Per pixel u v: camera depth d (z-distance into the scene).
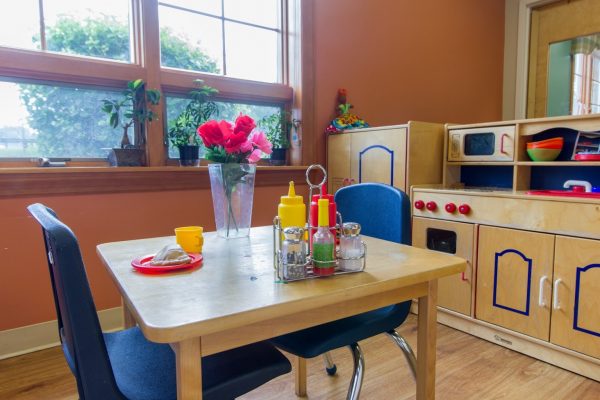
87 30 2.10
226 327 0.71
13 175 1.83
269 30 2.72
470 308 2.11
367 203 1.48
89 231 2.05
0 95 1.89
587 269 1.67
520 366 1.82
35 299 1.96
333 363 1.80
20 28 1.94
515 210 1.89
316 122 2.77
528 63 3.69
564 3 3.45
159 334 0.65
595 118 1.85
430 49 3.37
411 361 1.21
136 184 2.15
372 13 3.00
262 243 1.28
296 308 0.78
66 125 2.05
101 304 2.12
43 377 1.73
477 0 3.64
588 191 2.00
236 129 1.28
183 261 1.00
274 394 1.63
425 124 2.39
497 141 2.23
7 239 1.88
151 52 2.18
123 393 0.87
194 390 0.73
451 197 2.15
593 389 1.63
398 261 1.05
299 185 2.76
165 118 2.31
